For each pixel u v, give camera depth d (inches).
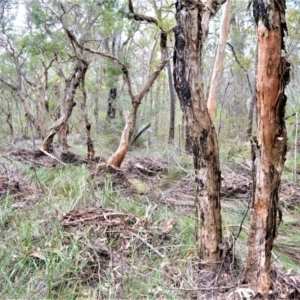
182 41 69.0
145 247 82.7
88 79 314.2
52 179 138.9
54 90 290.8
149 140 278.5
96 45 269.6
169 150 206.5
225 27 157.8
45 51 187.3
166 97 414.9
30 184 130.0
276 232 63.9
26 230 84.7
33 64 283.0
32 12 166.4
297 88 187.6
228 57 319.0
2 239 83.5
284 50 57.7
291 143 173.6
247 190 131.5
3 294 65.5
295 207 120.8
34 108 327.0
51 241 80.4
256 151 61.5
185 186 143.9
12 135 276.1
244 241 87.1
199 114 70.2
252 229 63.9
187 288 68.0
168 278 71.8
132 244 82.7
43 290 66.7
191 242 84.0
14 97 282.8
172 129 319.6
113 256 77.4
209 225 73.3
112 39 284.7
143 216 101.0
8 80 269.6
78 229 87.0
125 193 129.2
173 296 64.9
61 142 199.3
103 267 74.3
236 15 268.4
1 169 144.6
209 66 295.4
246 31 273.9
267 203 61.9
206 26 70.6
